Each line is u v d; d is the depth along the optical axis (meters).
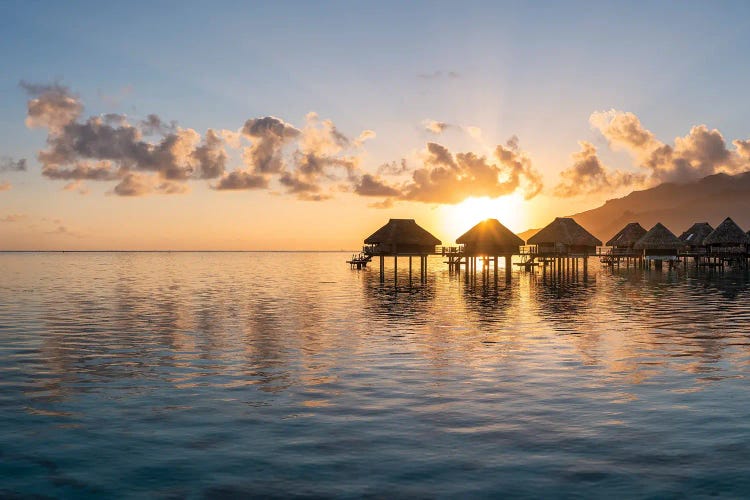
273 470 10.68
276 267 131.25
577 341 24.69
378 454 11.40
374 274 92.38
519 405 14.75
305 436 12.51
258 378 18.02
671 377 17.84
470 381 17.39
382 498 9.50
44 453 11.72
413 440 12.18
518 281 67.94
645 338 25.45
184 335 27.05
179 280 75.44
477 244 66.75
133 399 15.68
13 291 55.03
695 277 73.69
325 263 168.38
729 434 12.48
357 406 14.76
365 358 21.08
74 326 30.33
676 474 10.38
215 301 44.94
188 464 11.03
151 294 51.94
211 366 19.88
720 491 9.70
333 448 11.76
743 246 85.88
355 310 37.84
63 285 64.25
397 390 16.36
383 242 69.44
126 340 25.62
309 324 30.75
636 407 14.53
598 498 9.45
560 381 17.34
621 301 43.19
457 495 9.58
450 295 49.44
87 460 11.31
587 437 12.30
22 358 21.56
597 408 14.47
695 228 99.81
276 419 13.74
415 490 9.78
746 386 16.69
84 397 15.94
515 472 10.48
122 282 70.56
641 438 12.23
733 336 26.03
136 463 11.12
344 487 9.92
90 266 135.88
